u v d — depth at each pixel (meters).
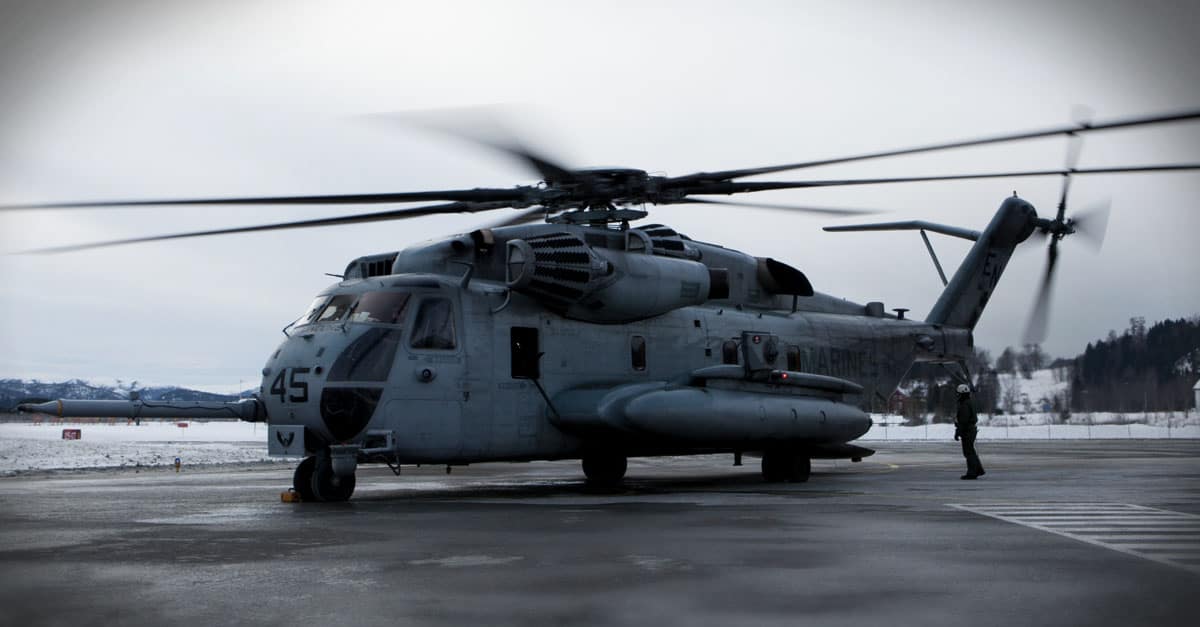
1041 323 21.66
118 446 39.66
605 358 16.97
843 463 25.23
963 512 11.79
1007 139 11.14
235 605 6.30
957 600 6.41
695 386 17.55
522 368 15.98
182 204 11.73
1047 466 22.75
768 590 6.74
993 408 101.69
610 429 15.88
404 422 14.52
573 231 15.94
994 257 23.81
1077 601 6.38
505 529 10.15
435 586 6.91
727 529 10.09
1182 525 10.47
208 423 114.62
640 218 16.12
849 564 7.80
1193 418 95.25
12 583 7.06
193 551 8.59
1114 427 76.06
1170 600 6.42
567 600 6.42
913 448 38.59
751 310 19.77
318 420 13.96
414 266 15.77
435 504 13.34
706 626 5.72
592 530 10.02
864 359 21.23
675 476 20.55
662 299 17.00
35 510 12.48
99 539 9.39
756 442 17.62
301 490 14.18
